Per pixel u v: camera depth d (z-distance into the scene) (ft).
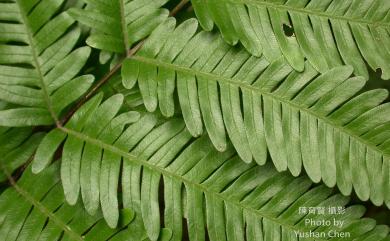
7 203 0.79
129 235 0.77
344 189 0.75
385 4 0.77
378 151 0.75
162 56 0.79
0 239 0.78
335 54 0.77
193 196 0.78
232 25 0.77
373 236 0.78
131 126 0.79
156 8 0.80
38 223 0.79
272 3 0.78
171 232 0.77
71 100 0.80
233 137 0.76
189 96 0.77
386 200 0.75
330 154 0.75
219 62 0.77
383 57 0.77
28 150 0.83
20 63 0.83
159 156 0.78
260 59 0.77
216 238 0.78
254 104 0.76
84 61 0.80
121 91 0.83
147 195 0.77
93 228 0.78
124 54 0.81
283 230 0.78
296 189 0.78
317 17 0.77
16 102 0.79
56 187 0.80
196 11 0.78
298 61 0.76
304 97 0.76
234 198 0.78
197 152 0.78
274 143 0.76
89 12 0.79
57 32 0.79
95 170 0.78
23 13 0.79
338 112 0.76
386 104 0.75
